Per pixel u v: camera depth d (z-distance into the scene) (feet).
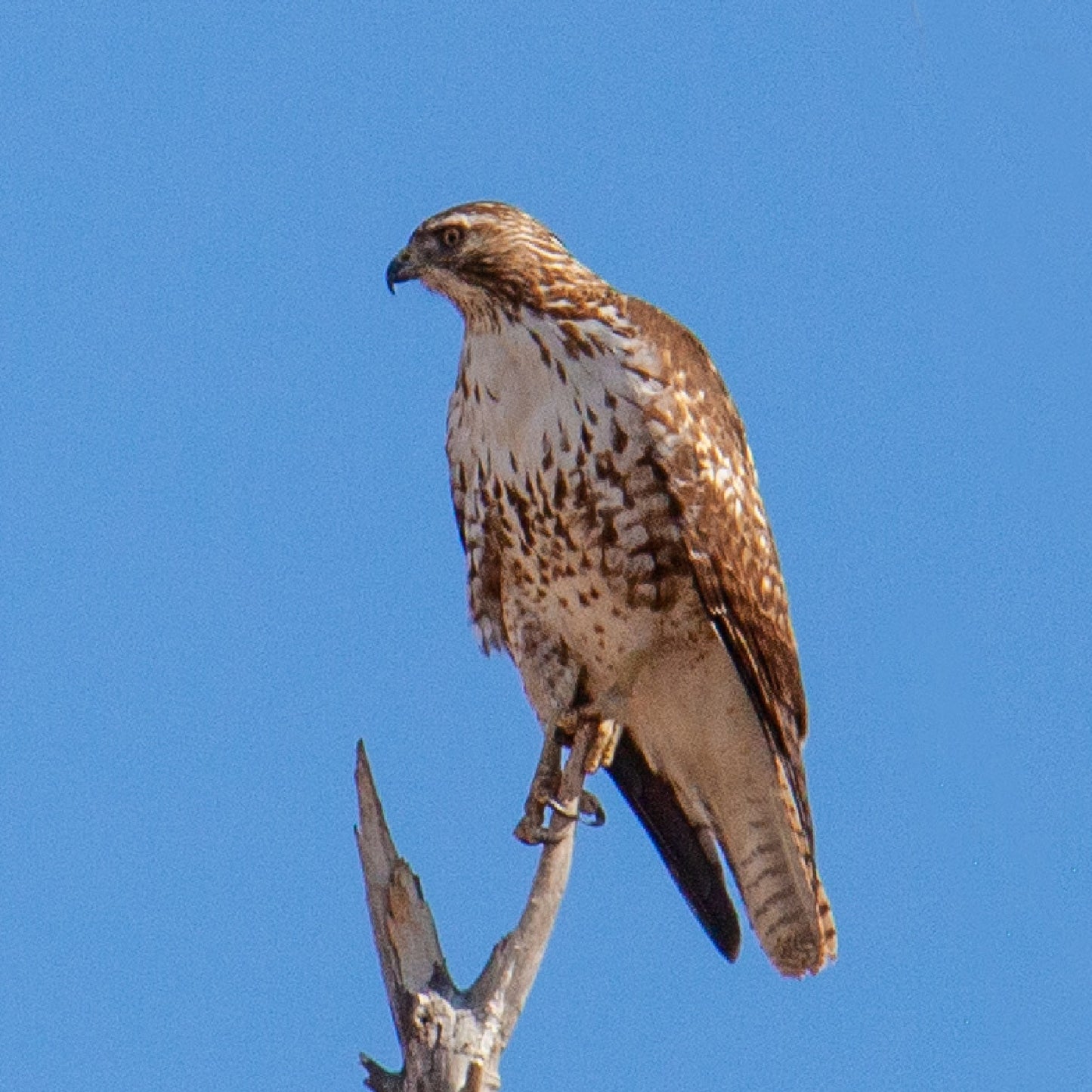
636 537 39.63
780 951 42.65
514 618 41.83
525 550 40.50
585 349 39.22
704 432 39.83
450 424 41.01
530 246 39.50
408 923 30.14
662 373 39.47
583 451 39.17
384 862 30.35
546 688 41.93
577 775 38.32
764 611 40.96
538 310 39.32
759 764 41.86
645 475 39.32
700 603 40.50
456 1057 29.30
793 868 42.06
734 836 42.39
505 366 39.58
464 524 41.70
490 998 29.91
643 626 40.50
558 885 30.86
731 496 40.11
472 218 39.52
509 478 39.96
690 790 42.29
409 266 39.75
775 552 41.73
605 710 40.01
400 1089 29.45
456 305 40.22
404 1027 29.73
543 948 30.60
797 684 42.11
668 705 41.57
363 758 30.63
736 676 41.24
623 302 40.19
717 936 41.78
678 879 42.16
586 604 40.57
